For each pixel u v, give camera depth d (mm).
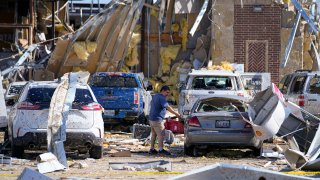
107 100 61406
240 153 44312
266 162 38938
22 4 104750
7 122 43781
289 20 94000
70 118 38688
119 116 61531
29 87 39875
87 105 39094
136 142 50750
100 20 83438
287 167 34750
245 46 93812
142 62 94250
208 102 43562
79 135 38562
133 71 94000
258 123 41562
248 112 41719
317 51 100188
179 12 93375
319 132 37281
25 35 101812
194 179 20484
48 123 35844
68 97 37312
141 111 61969
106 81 63000
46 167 33281
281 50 93875
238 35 93750
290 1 95312
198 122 42000
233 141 41812
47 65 84562
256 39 94000
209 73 56844
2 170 33688
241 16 93750
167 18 95000
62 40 83375
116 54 85188
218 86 56562
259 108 42031
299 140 41469
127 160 39438
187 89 56375
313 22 94000
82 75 40656
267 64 94000
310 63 96438
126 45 85312
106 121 61844
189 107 55906
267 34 94062
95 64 85188
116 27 83812
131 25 84625
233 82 56500
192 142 42156
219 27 93375
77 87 40062
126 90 61531
